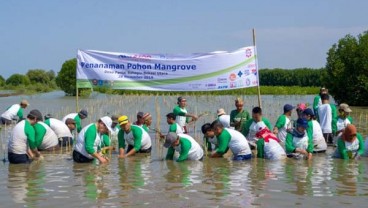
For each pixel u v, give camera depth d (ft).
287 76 331.57
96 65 56.44
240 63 56.24
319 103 57.67
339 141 42.88
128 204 26.81
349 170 36.86
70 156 44.65
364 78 150.61
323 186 31.27
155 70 56.70
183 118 56.54
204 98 141.18
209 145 48.16
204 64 56.49
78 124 55.77
